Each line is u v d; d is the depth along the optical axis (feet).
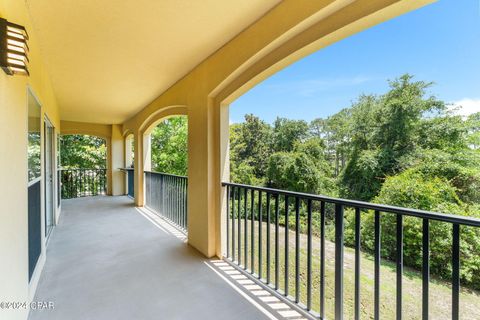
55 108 16.92
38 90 9.42
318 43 6.72
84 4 7.06
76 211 20.47
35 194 9.08
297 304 7.20
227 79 9.72
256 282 8.69
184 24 8.21
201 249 11.51
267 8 7.42
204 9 7.39
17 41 4.98
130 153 30.22
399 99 25.64
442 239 14.14
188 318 6.76
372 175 25.58
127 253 11.38
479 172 19.20
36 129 9.62
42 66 10.52
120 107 20.44
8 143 5.31
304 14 6.41
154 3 7.07
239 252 10.03
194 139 12.13
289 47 7.36
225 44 9.63
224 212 10.96
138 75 13.00
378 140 26.48
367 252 17.97
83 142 42.78
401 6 5.19
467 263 13.57
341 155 30.60
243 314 6.94
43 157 11.07
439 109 23.70
